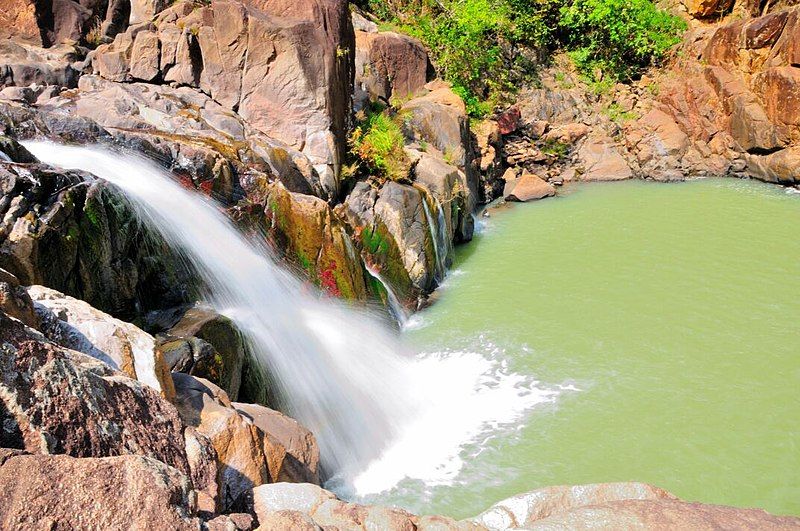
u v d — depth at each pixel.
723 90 22.38
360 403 9.50
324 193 13.01
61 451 3.72
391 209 13.34
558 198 20.55
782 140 20.73
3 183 6.57
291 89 13.07
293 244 11.09
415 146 16.91
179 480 3.70
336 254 11.27
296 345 9.42
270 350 8.90
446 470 8.53
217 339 7.75
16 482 3.21
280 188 11.05
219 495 4.62
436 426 9.49
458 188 16.05
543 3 25.80
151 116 12.13
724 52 22.92
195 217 9.52
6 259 6.31
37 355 3.95
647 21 25.03
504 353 11.38
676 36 25.17
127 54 13.79
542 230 17.53
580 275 14.42
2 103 9.77
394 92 20.12
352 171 13.80
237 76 13.21
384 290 12.44
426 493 8.09
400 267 13.23
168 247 8.67
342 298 11.20
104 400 4.18
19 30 14.40
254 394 8.23
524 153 22.73
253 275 9.75
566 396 10.04
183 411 5.43
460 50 23.45
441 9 24.59
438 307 13.33
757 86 21.53
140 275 8.26
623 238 16.56
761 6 24.39
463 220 16.53
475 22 23.50
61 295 5.68
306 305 10.73
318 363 9.52
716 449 8.75
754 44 21.92
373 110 17.36
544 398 10.02
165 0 15.34
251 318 9.02
